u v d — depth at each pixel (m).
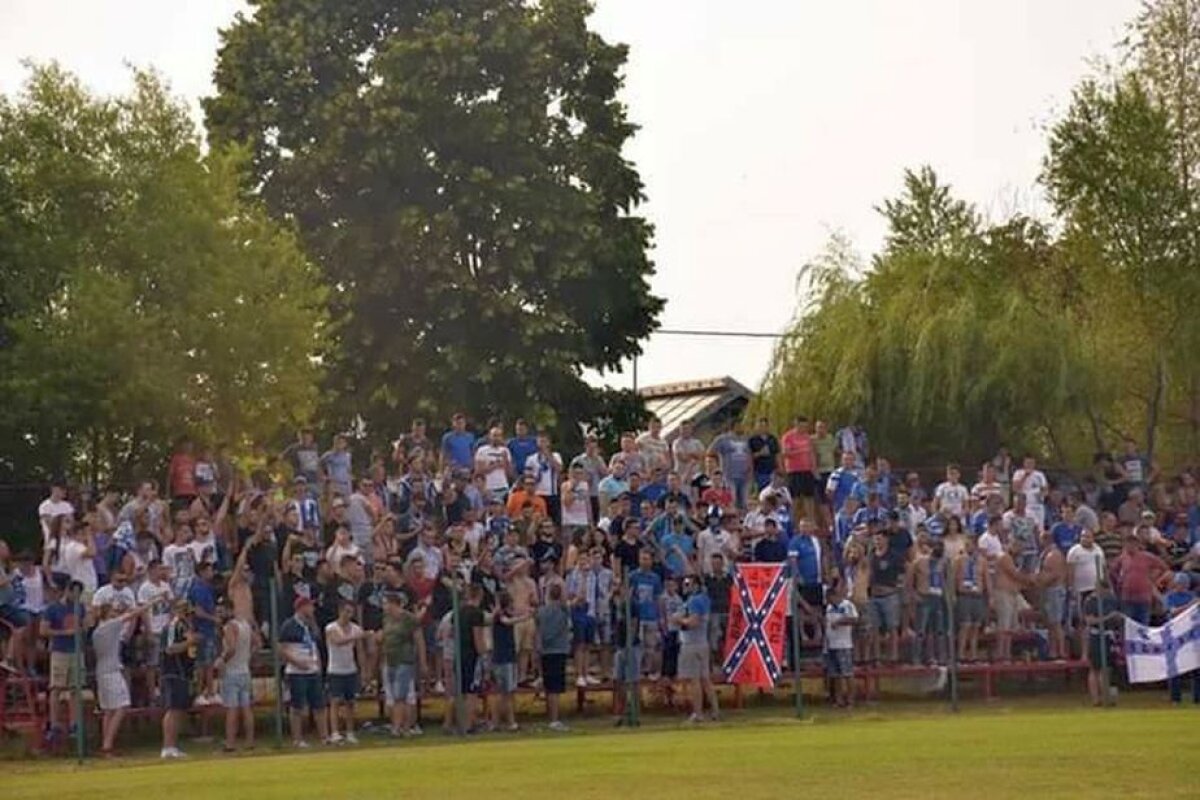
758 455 74.44
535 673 63.91
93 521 60.25
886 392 95.00
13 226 81.81
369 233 105.06
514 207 106.81
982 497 71.75
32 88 86.31
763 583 62.91
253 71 108.62
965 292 96.88
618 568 64.94
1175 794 39.00
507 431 103.94
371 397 104.62
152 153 87.06
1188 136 101.06
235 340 87.12
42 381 77.94
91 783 46.72
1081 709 64.62
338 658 58.28
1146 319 97.19
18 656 58.69
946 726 56.94
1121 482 77.00
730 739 53.97
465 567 61.31
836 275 99.56
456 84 106.44
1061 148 98.44
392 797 40.91
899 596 67.19
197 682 58.06
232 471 68.69
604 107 112.75
